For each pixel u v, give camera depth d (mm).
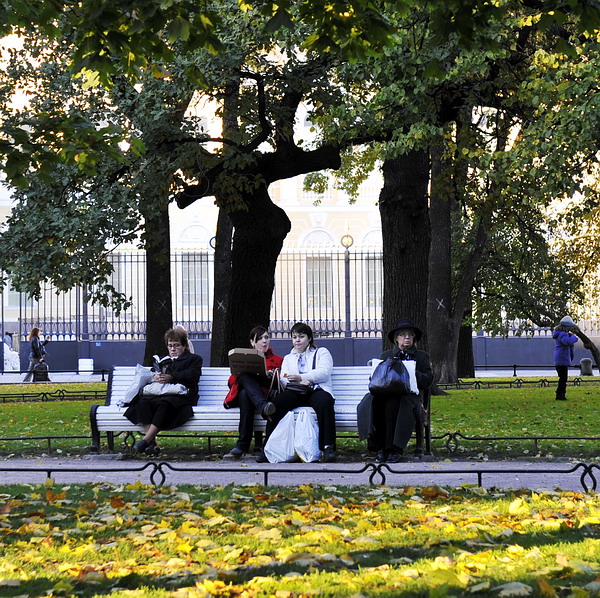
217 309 51844
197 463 23109
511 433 29172
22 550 13094
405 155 42188
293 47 35156
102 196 35906
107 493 17969
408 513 15391
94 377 72188
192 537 13539
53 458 24531
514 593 9961
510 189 36031
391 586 10430
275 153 40125
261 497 16875
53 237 36469
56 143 19547
